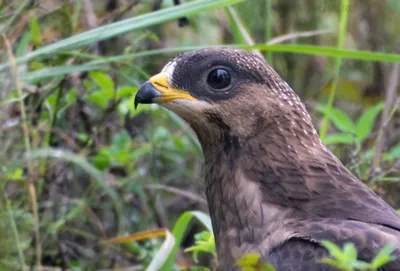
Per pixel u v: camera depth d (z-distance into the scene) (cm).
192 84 941
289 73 1623
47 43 1226
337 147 1279
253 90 920
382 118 1336
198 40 1533
